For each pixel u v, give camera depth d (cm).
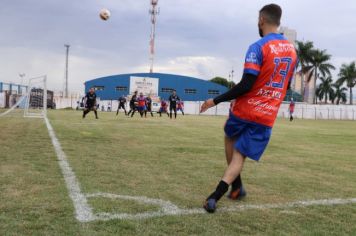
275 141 1174
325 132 1733
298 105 5506
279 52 378
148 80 5888
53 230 317
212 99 388
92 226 330
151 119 2417
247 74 369
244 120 386
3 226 321
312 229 346
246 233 330
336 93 9369
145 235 314
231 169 390
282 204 425
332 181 562
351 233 340
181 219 358
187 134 1274
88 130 1262
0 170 542
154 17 6531
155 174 562
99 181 500
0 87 4550
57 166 590
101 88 6962
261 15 395
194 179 536
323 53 6919
